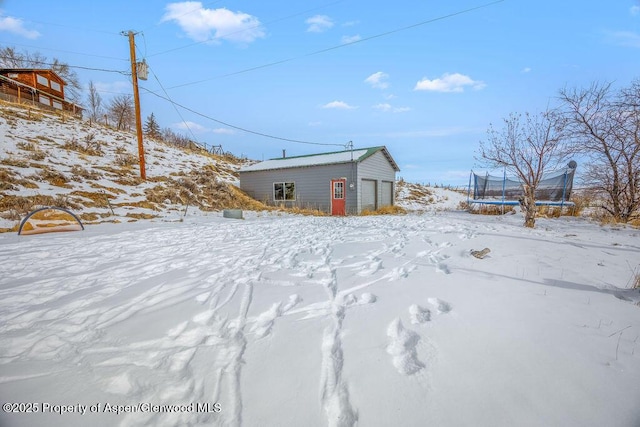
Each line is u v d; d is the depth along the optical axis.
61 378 1.82
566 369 1.75
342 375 1.75
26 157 13.41
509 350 1.94
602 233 7.64
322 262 4.36
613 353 1.92
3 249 5.74
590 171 11.39
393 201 20.05
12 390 1.71
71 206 10.48
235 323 2.46
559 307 2.61
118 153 19.27
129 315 2.70
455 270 3.72
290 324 2.40
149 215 11.51
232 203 16.58
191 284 3.51
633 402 1.50
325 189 17.16
